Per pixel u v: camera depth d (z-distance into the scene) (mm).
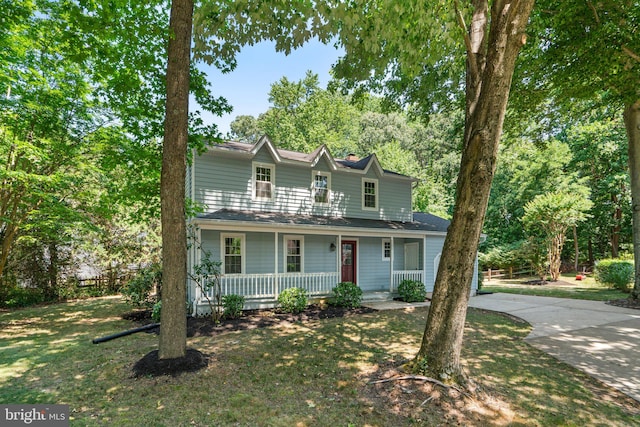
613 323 8492
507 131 14344
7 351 6422
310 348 6461
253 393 4441
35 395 4418
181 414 3893
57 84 9195
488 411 3943
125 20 6172
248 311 10219
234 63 7410
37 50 8477
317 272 12602
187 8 5398
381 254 14508
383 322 8906
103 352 6258
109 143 9820
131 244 15109
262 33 6676
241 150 11609
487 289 16375
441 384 4312
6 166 8727
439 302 4609
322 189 13586
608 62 9016
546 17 9320
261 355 6027
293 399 4270
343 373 5113
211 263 9273
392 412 3885
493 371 5258
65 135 9727
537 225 20250
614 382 4895
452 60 10297
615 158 20672
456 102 13359
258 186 12203
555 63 10508
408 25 5430
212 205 11203
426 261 14305
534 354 6145
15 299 12453
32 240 10742
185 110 5367
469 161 4469
